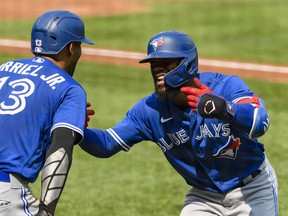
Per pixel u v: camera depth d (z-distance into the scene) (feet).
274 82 154.92
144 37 216.33
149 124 52.90
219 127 49.78
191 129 50.57
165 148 52.90
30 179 44.98
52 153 42.80
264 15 257.75
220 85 50.88
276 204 53.62
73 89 45.70
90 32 224.74
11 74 47.14
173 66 49.24
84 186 88.48
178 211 79.51
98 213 78.48
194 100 46.93
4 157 44.83
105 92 142.61
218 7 278.87
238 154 51.21
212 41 209.15
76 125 44.06
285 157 99.91
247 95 48.93
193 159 52.01
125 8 281.54
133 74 162.81
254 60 181.98
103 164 98.12
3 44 201.16
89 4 296.71
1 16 262.26
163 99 50.29
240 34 220.84
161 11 270.67
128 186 88.53
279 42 207.72
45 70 46.83
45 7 289.12
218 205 53.26
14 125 45.16
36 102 45.37
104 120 119.03
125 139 53.57
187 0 302.25
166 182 90.22
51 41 47.50
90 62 177.27
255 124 47.42
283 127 115.96
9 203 44.32
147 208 80.38
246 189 52.39
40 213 41.81
